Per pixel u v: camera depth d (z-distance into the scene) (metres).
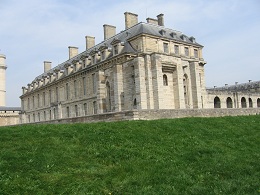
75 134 18.30
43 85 79.12
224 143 19.67
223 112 31.53
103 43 61.53
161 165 14.75
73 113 63.94
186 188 12.63
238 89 105.69
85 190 11.82
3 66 105.88
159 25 55.75
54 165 13.72
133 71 40.44
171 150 17.16
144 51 48.09
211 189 12.69
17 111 98.00
